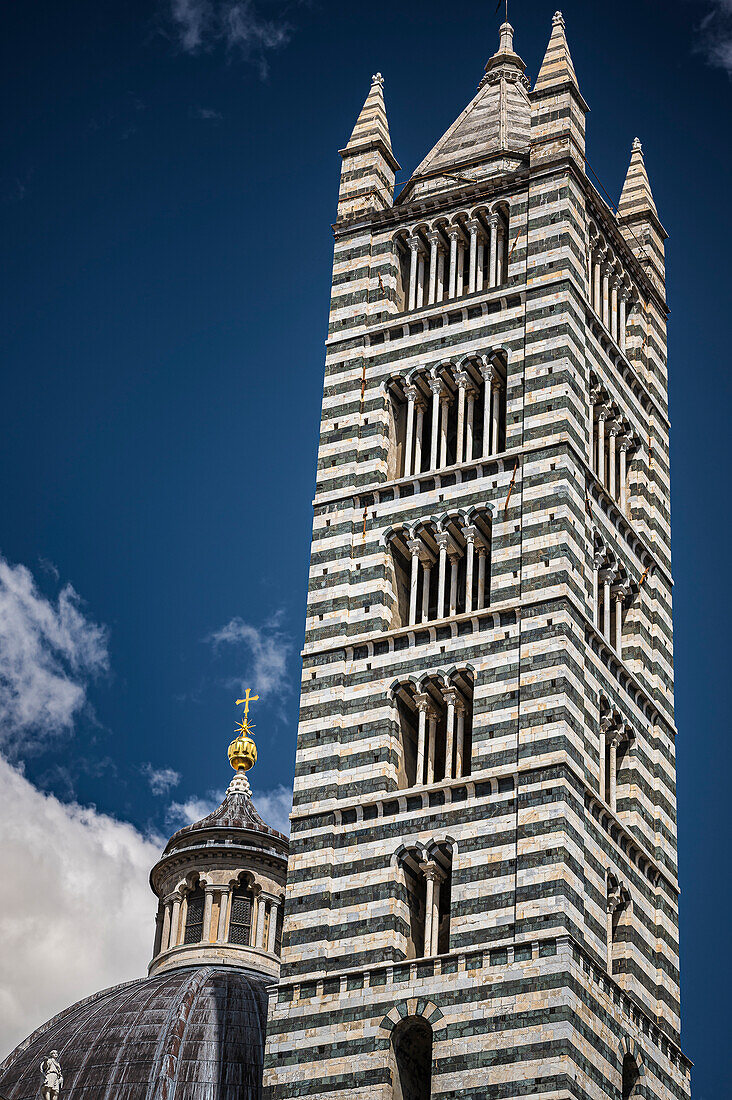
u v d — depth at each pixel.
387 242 94.94
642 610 87.75
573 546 82.38
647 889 81.06
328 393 91.06
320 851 79.00
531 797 76.50
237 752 108.12
